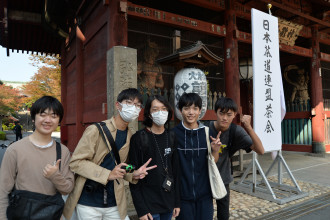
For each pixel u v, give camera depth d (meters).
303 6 8.18
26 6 7.97
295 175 5.84
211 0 5.89
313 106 8.54
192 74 3.90
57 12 7.65
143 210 1.77
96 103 5.40
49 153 1.58
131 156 1.83
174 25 5.44
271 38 4.29
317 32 8.42
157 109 1.84
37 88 16.23
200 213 2.08
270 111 4.17
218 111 2.30
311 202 3.93
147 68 5.60
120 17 4.33
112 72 3.54
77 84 6.55
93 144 1.72
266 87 4.14
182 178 2.06
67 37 8.56
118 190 1.77
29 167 1.48
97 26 5.23
